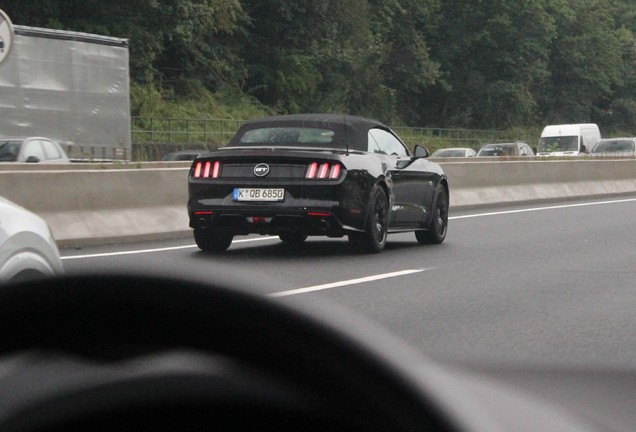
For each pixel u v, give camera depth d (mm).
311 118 16406
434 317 10203
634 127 126125
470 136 95562
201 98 71062
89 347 1538
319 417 1490
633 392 3883
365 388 1483
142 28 65062
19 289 1538
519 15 104250
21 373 1508
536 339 9023
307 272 13688
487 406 2055
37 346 1544
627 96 125812
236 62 77312
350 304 10977
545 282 12984
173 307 1515
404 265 14617
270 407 1485
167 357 1516
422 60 95875
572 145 65000
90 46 38719
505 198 31047
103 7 63562
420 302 11211
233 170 15422
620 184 37406
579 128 65625
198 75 74250
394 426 1479
